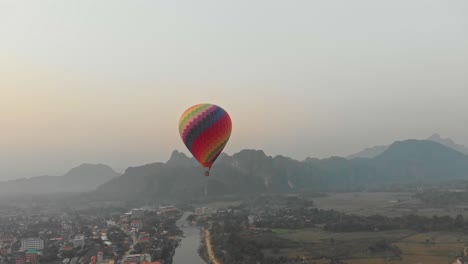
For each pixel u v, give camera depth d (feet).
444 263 483.92
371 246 556.92
